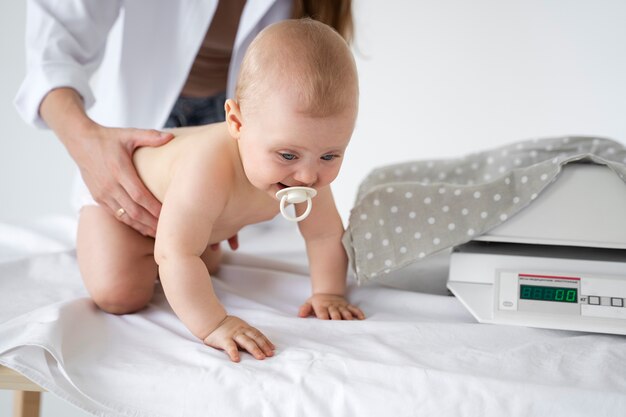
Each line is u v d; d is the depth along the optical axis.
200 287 1.09
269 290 1.38
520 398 0.89
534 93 2.66
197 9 1.54
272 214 1.31
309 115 1.00
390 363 0.97
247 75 1.07
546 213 1.19
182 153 1.20
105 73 1.67
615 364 0.98
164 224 1.12
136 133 1.27
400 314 1.26
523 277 1.17
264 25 1.64
